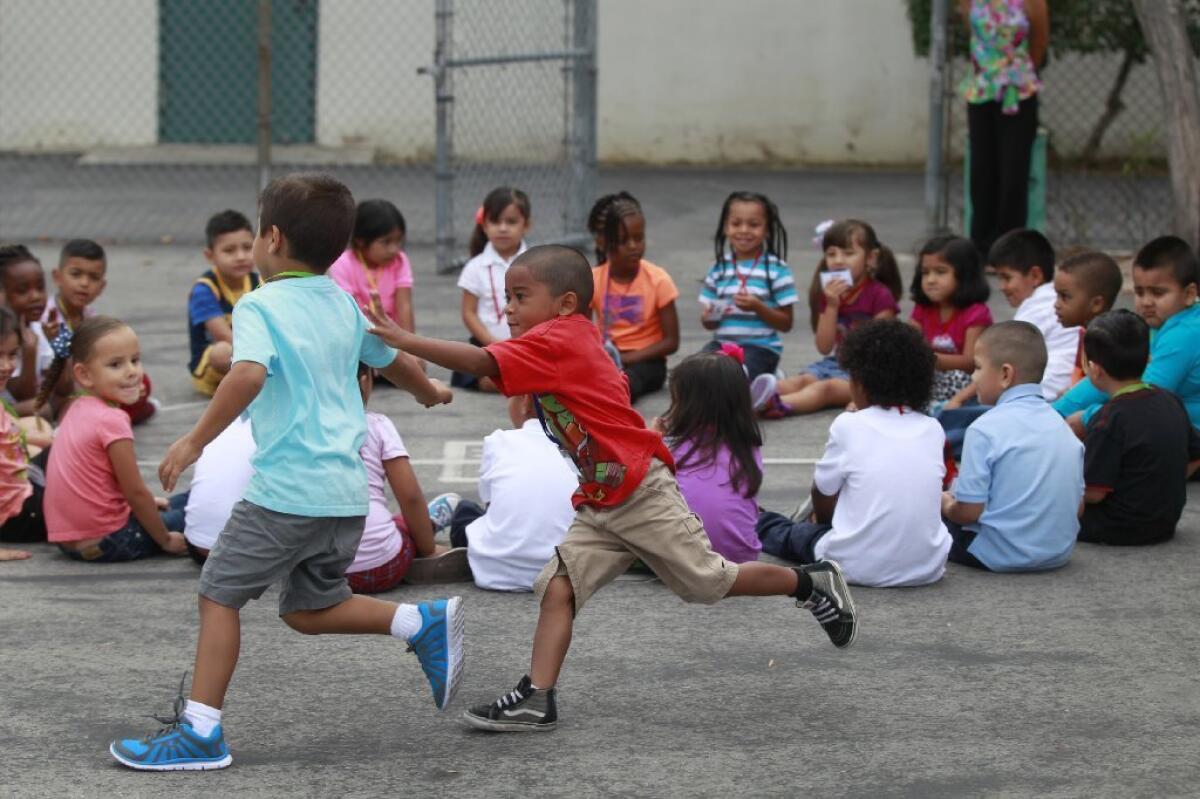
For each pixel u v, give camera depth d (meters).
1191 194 12.23
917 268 8.52
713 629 5.54
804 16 21.39
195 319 9.05
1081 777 4.33
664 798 4.20
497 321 9.46
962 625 5.56
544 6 16.91
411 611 4.50
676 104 21.77
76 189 18.78
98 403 6.21
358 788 4.26
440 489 7.35
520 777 4.33
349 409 4.39
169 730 4.39
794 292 9.00
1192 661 5.21
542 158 17.27
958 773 4.35
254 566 4.28
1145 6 12.23
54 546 6.53
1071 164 20.41
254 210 17.22
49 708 4.81
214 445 6.10
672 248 14.64
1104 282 7.49
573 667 5.16
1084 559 6.33
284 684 5.02
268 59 13.41
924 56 20.03
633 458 4.62
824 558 6.00
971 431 6.16
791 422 8.67
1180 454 6.42
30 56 21.84
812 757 4.46
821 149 21.72
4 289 7.73
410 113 21.94
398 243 9.31
